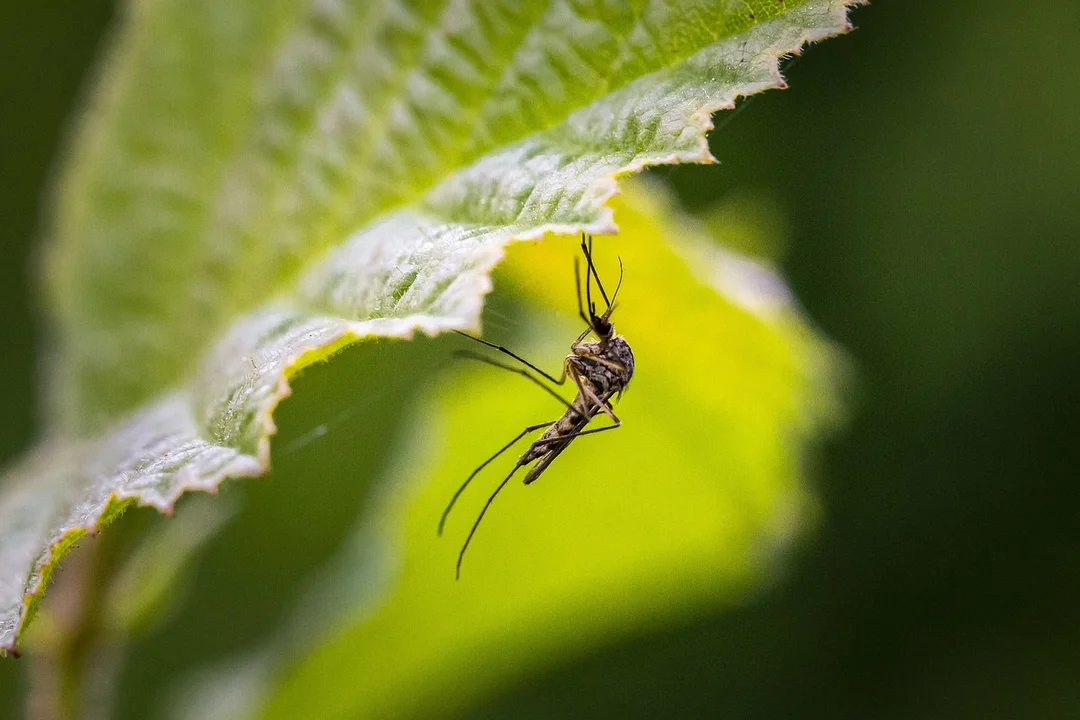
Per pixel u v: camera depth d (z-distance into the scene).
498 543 0.11
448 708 0.11
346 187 0.10
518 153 0.09
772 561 0.11
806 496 0.11
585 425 0.10
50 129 0.12
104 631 0.10
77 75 0.12
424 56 0.10
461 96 0.09
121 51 0.10
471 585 0.11
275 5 0.10
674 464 0.11
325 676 0.10
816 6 0.09
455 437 0.11
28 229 0.12
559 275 0.10
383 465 0.11
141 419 0.10
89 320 0.10
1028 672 0.14
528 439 0.11
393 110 0.10
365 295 0.09
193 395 0.10
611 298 0.10
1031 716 0.14
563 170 0.09
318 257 0.10
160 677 0.12
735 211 0.11
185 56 0.10
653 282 0.10
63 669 0.10
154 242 0.10
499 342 0.11
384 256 0.09
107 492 0.09
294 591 0.11
